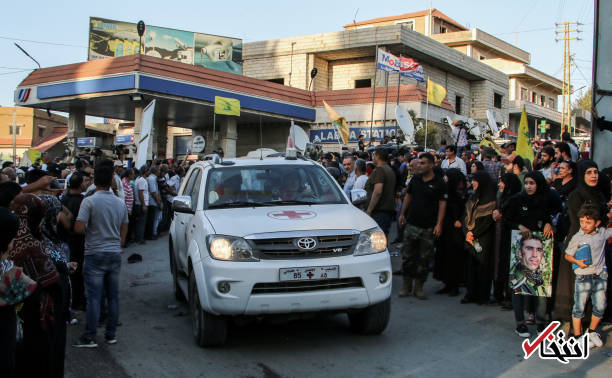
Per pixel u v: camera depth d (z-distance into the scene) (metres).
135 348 5.47
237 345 5.50
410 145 18.72
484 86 39.91
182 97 24.34
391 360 5.04
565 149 7.91
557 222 6.31
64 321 4.27
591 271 5.29
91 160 14.57
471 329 6.01
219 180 6.27
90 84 23.89
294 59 35.84
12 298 3.08
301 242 5.00
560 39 45.12
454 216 7.62
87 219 5.48
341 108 29.31
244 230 5.10
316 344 5.50
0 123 53.56
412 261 7.44
